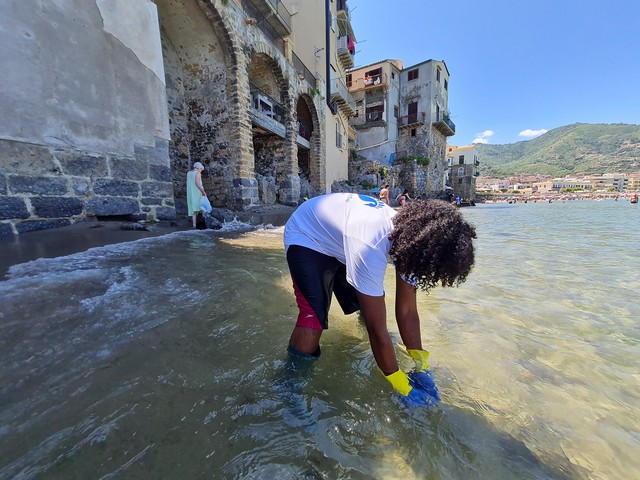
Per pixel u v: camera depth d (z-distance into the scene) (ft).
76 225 13.80
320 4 53.21
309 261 4.56
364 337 5.85
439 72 99.60
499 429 3.62
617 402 4.09
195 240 14.25
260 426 3.41
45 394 3.51
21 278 6.98
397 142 99.76
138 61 16.57
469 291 8.69
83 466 2.69
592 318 6.78
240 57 29.12
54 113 12.98
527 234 22.16
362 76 95.04
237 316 6.10
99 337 4.87
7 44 11.46
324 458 3.11
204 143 31.14
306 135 51.96
